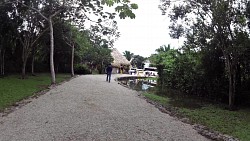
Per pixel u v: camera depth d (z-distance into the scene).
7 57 31.34
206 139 7.84
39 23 26.77
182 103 15.12
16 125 8.02
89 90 18.14
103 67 55.81
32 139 6.71
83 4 19.17
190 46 16.12
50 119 8.92
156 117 10.48
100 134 7.45
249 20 13.03
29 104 11.70
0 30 25.48
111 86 22.53
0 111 9.92
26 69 35.62
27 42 25.86
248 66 14.57
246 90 15.14
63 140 6.74
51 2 24.38
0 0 22.06
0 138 6.71
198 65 17.38
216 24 13.17
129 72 64.56
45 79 25.95
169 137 7.71
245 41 12.77
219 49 15.31
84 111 10.56
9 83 19.70
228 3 12.73
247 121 10.79
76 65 45.38
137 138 7.34
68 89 18.19
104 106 12.05
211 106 14.55
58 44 37.16
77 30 35.41
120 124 8.77
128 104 13.21
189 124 9.69
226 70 14.72
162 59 29.61
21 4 23.55
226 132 8.80
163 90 23.12
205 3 13.56
